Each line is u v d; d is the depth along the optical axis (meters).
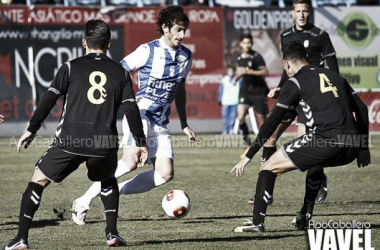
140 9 63.06
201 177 39.41
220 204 30.17
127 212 27.92
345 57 67.25
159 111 24.83
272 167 21.73
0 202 30.92
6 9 60.41
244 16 65.12
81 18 62.06
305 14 29.14
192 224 24.72
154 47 24.41
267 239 21.30
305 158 21.27
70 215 27.19
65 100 19.14
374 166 44.97
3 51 60.41
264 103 50.34
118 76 19.16
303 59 22.16
